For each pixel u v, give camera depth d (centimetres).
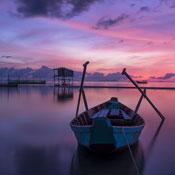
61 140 1403
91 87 8238
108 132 1051
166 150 1231
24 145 1306
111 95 4903
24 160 1082
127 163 1050
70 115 2364
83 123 1354
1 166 1015
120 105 1859
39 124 1895
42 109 2822
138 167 1009
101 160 1084
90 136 1070
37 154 1162
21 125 1858
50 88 7781
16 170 975
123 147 1147
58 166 1016
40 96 4688
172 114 2425
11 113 2500
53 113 2498
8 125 1858
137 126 1183
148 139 1448
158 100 3934
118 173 951
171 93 5644
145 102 3609
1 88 7906
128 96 4678
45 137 1473
